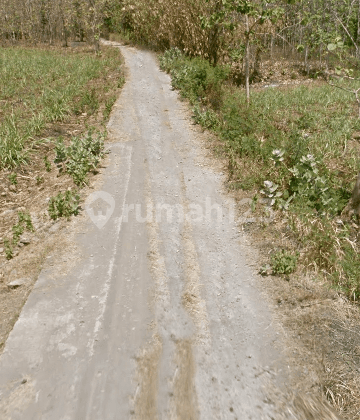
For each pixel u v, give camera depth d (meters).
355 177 7.25
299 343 4.41
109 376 3.96
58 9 27.47
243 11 10.58
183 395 3.82
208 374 4.06
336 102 12.30
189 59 17.38
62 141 8.78
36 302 4.86
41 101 11.79
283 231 6.16
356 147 8.81
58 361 4.10
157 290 5.16
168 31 19.59
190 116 11.36
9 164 8.22
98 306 4.83
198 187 7.77
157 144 9.63
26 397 3.71
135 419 3.56
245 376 4.05
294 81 17.11
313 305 4.87
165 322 4.68
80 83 13.94
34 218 6.63
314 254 5.53
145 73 16.23
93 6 21.97
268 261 5.68
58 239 6.03
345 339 4.39
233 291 5.24
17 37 29.47
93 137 9.79
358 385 3.86
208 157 8.95
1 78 14.29
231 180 7.86
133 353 4.23
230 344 4.44
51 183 7.78
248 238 6.23
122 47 23.61
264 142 8.73
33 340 4.34
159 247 5.99
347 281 5.13
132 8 23.47
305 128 10.03
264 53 20.06
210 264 5.74
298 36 18.38
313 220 6.06
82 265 5.52
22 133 9.55
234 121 9.62
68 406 3.65
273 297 5.09
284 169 7.38
